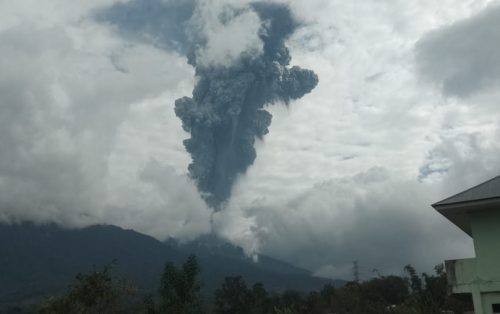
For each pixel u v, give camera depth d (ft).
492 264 73.46
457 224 88.38
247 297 290.76
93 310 150.61
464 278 75.15
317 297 317.01
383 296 318.65
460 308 223.92
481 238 75.15
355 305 295.28
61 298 153.17
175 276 172.04
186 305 171.32
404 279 333.21
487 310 72.84
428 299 232.12
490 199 72.79
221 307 287.89
